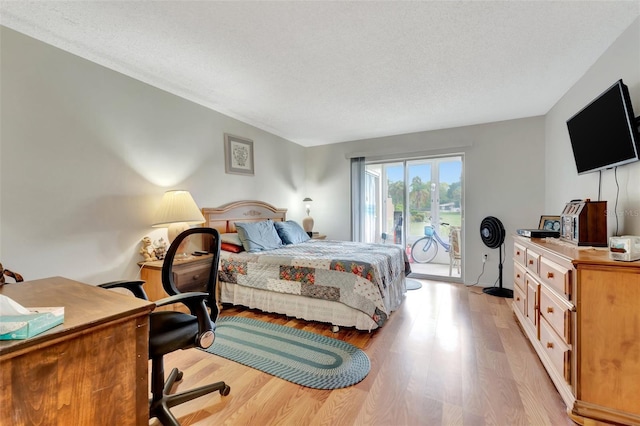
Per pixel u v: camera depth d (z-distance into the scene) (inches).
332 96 115.3
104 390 35.3
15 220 73.5
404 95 114.3
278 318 109.3
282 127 159.0
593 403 54.4
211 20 68.2
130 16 67.1
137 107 100.7
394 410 59.1
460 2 62.1
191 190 121.1
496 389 65.5
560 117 117.4
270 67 91.4
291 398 63.1
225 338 92.0
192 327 56.3
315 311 101.0
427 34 73.8
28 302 40.8
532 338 82.0
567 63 89.0
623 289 52.7
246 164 150.8
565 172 112.2
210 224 127.3
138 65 90.8
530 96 115.3
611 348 53.5
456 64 89.5
